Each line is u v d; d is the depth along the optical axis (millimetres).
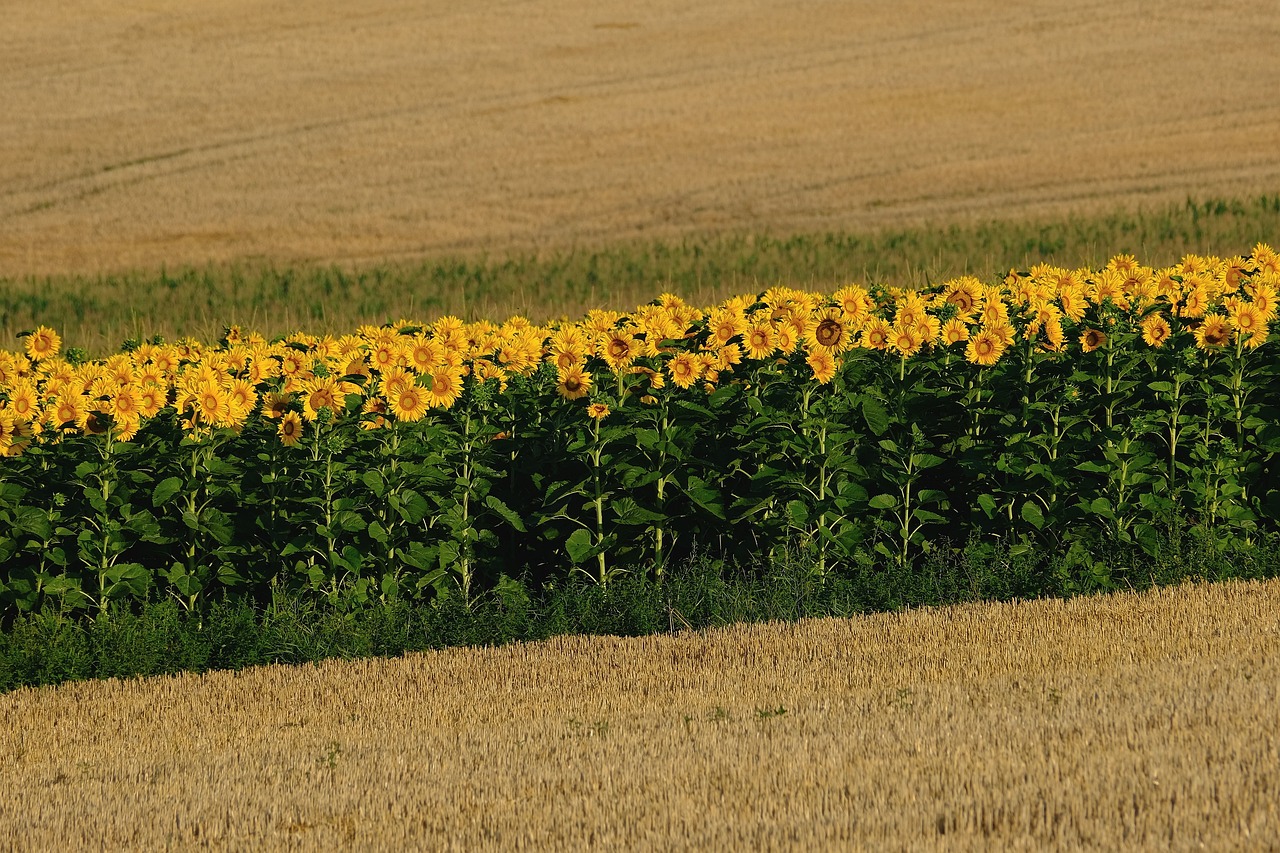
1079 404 33188
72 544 31641
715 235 104500
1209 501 33219
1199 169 122125
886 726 23141
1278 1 197125
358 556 31438
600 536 32750
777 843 18547
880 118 149875
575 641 29891
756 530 33281
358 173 134875
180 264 103688
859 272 87250
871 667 26688
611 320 36500
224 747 24844
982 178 124250
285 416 31672
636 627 31062
